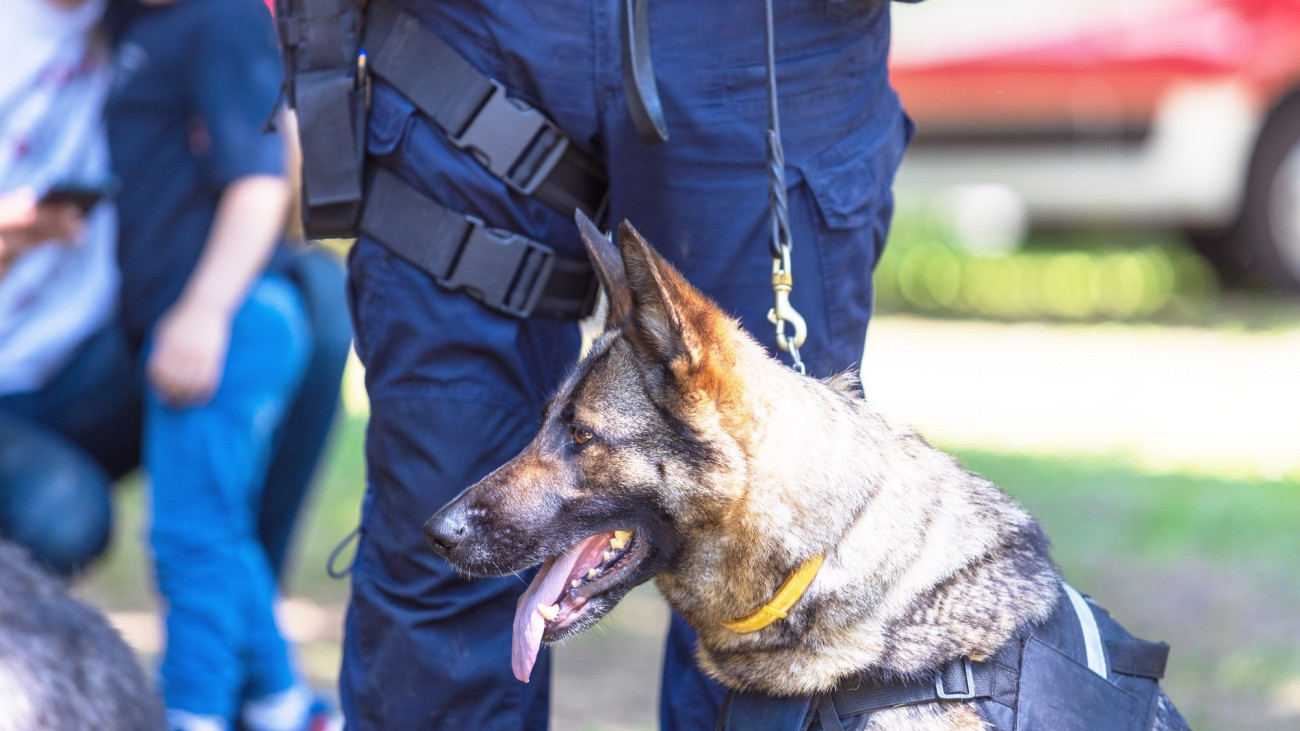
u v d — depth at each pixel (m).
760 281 3.55
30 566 3.62
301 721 5.25
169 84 5.07
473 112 3.47
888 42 3.77
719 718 3.44
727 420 3.22
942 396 11.49
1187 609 6.59
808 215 3.54
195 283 4.96
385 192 3.58
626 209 3.55
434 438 3.55
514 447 3.61
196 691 4.91
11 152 4.96
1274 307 14.73
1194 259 15.78
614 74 3.42
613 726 5.44
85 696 3.42
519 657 3.29
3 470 4.91
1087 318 15.09
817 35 3.47
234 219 4.99
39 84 4.98
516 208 3.53
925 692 3.10
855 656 3.15
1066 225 15.36
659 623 6.90
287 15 3.55
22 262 5.05
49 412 5.28
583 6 3.39
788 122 3.48
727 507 3.23
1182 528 7.87
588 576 3.39
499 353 3.55
